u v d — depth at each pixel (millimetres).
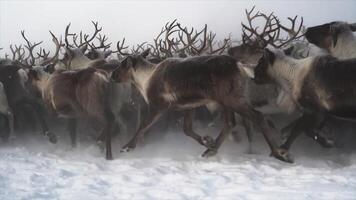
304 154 10055
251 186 7062
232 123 9391
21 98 12984
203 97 8898
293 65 8914
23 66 13172
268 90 10469
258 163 8836
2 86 12531
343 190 6656
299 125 8852
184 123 9773
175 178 7680
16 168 8727
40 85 12359
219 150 10562
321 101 8430
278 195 6461
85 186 7277
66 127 13289
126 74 9938
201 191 6805
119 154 10383
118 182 7559
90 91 9992
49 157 10102
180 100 9133
